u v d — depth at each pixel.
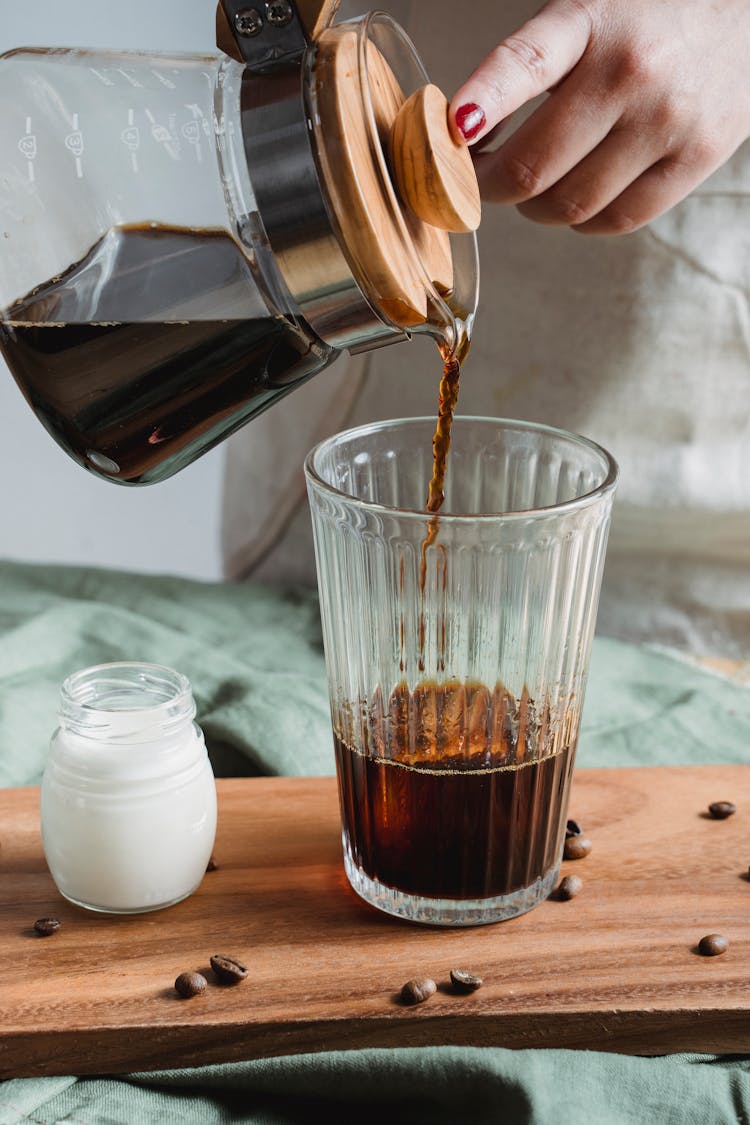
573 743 0.98
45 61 0.80
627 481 1.56
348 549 0.90
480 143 1.00
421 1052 0.83
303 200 0.74
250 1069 0.84
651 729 1.27
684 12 1.01
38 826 1.09
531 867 0.97
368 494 1.05
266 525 1.71
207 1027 0.86
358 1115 0.85
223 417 0.85
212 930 0.96
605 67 0.99
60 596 1.51
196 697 1.28
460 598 0.88
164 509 2.49
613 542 1.61
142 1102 0.85
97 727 0.95
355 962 0.93
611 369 1.51
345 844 1.02
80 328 0.79
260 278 0.78
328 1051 0.87
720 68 1.04
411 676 0.91
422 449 1.05
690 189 1.13
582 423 1.55
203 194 0.77
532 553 0.87
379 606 0.90
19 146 0.78
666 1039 0.89
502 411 1.58
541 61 0.91
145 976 0.91
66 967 0.92
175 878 0.97
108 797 0.94
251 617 1.48
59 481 2.46
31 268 0.80
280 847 1.07
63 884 0.98
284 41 0.76
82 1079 0.87
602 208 1.14
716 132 1.08
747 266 1.43
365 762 0.95
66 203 0.79
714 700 1.33
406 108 0.76
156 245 0.78
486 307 1.52
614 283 1.46
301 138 0.73
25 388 0.84
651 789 1.16
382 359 1.57
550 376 1.54
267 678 1.30
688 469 1.54
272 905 1.00
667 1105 0.83
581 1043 0.89
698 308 1.45
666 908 0.99
